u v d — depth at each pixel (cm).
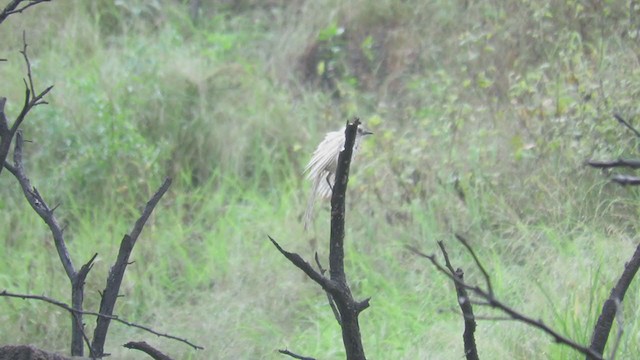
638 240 1062
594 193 1152
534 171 1191
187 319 1038
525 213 1164
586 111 1212
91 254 1138
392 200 1206
